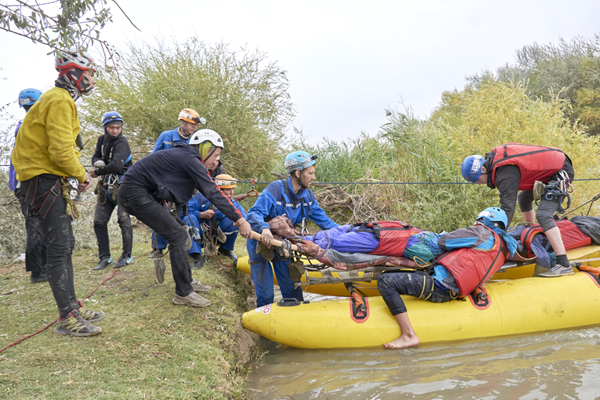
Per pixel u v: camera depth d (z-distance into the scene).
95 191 4.74
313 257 3.56
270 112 9.30
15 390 2.34
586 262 4.04
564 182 3.93
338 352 3.47
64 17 2.40
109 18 2.55
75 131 3.04
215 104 8.66
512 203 4.01
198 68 8.59
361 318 3.55
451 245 3.52
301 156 3.70
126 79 8.45
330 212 8.24
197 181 3.38
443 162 7.55
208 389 2.67
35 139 2.87
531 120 7.29
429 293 3.52
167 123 8.22
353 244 3.59
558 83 16.30
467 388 2.72
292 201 3.82
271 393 2.90
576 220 4.21
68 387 2.43
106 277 4.46
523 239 3.96
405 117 8.52
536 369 2.93
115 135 4.53
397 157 8.40
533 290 3.70
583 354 3.14
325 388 2.88
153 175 3.35
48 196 2.93
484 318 3.53
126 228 4.88
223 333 3.52
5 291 4.01
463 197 6.92
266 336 3.63
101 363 2.74
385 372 3.05
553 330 3.61
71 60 2.87
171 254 3.59
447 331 3.49
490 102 7.53
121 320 3.37
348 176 8.67
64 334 3.05
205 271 4.80
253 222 3.60
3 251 5.11
